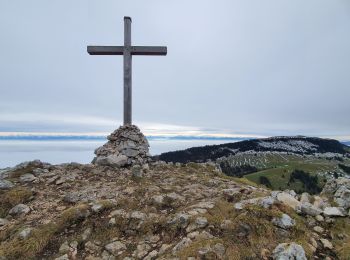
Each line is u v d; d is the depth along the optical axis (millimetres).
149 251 3279
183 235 3422
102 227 3662
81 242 3428
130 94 6902
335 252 3223
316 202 4254
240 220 3482
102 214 3910
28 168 5625
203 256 2951
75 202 4309
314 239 3387
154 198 4293
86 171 5730
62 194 4660
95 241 3461
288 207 3883
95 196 4461
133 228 3664
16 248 3260
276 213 3586
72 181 5191
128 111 6891
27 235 3445
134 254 3234
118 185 5031
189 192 4660
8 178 5188
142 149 6562
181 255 2973
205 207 3867
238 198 4301
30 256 3205
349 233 3557
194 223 3492
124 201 4234
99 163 6098
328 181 5000
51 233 3506
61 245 3367
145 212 3953
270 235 3301
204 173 6406
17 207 4117
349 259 3061
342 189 4449
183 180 5457
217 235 3316
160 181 5363
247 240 3244
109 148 6426
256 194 4426
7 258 3162
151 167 6328
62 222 3697
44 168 5750
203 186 5125
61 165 6023
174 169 6383
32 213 4027
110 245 3371
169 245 3295
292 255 2945
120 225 3707
